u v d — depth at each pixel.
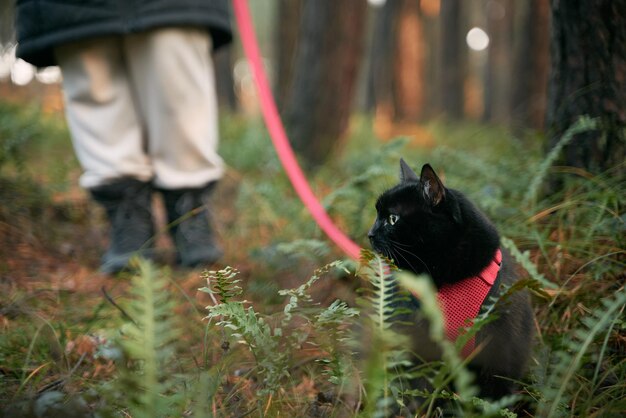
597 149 3.75
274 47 15.02
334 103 8.62
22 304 3.43
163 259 4.58
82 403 2.25
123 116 4.39
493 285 2.64
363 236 4.35
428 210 2.79
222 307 2.25
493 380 2.61
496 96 25.31
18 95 11.00
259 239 5.32
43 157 7.41
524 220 3.71
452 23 20.25
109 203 4.45
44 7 4.02
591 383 2.46
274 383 2.30
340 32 8.51
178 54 4.21
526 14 10.48
